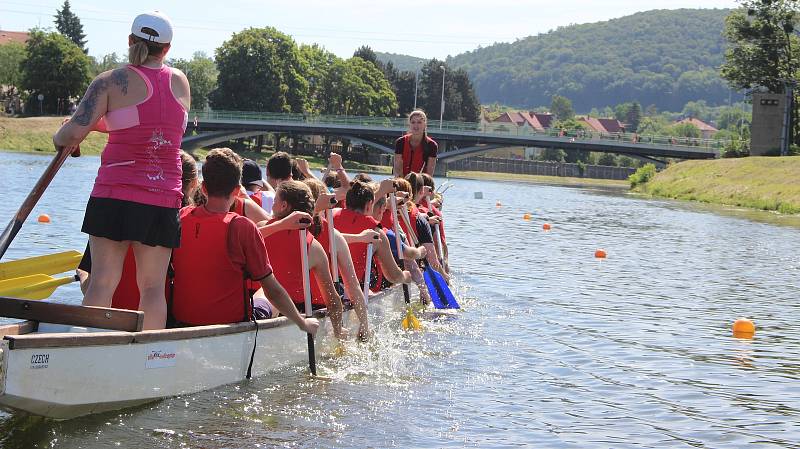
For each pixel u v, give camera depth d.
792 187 44.53
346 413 5.82
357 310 7.79
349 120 81.38
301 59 97.88
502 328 9.18
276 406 5.82
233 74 92.62
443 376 6.99
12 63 106.94
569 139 80.50
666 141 81.62
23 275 6.72
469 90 131.88
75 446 4.81
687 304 11.48
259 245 5.94
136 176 5.35
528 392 6.68
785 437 5.82
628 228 25.97
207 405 5.68
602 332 9.21
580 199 47.28
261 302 6.73
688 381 7.26
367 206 8.55
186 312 6.00
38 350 4.55
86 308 4.92
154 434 5.09
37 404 4.63
